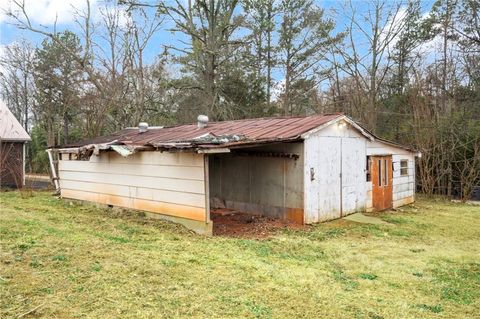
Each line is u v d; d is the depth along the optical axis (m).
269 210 9.97
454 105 17.48
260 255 6.48
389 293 4.94
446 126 16.12
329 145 9.88
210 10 20.47
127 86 19.34
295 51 24.17
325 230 8.72
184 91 21.50
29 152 27.25
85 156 11.27
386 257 6.71
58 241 6.62
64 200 12.65
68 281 4.71
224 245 7.05
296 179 9.27
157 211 9.30
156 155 9.23
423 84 18.09
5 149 16.27
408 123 17.56
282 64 24.42
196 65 20.58
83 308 4.00
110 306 4.07
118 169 10.50
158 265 5.52
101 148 10.04
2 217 8.80
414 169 14.02
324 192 9.70
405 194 13.37
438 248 7.47
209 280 5.02
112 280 4.81
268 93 24.42
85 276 4.90
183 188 8.54
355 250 7.12
